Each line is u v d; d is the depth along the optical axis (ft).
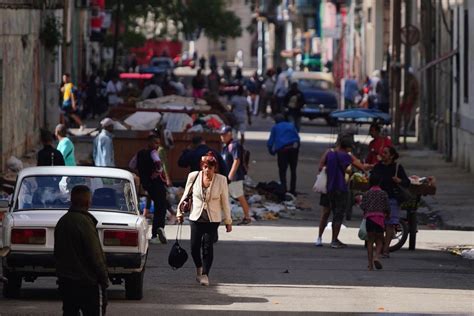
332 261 143.33
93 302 83.92
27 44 262.88
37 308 104.78
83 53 488.02
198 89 426.92
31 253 106.11
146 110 223.71
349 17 535.60
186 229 172.24
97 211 110.42
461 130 264.31
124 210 111.86
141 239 107.76
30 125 270.67
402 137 339.57
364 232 137.28
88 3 434.30
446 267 139.85
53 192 112.16
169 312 103.91
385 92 354.54
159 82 413.39
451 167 265.95
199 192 122.42
